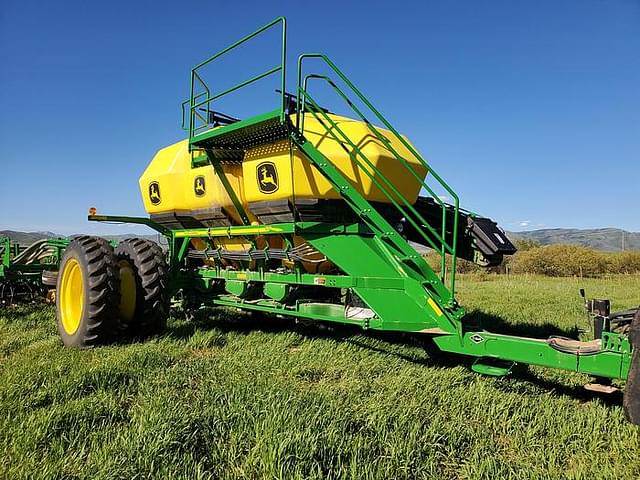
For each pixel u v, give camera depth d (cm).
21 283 1055
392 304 496
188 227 750
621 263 3192
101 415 380
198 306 751
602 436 365
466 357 566
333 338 670
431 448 339
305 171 543
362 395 442
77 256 625
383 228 507
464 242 588
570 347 395
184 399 421
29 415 371
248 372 504
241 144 604
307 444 325
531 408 415
